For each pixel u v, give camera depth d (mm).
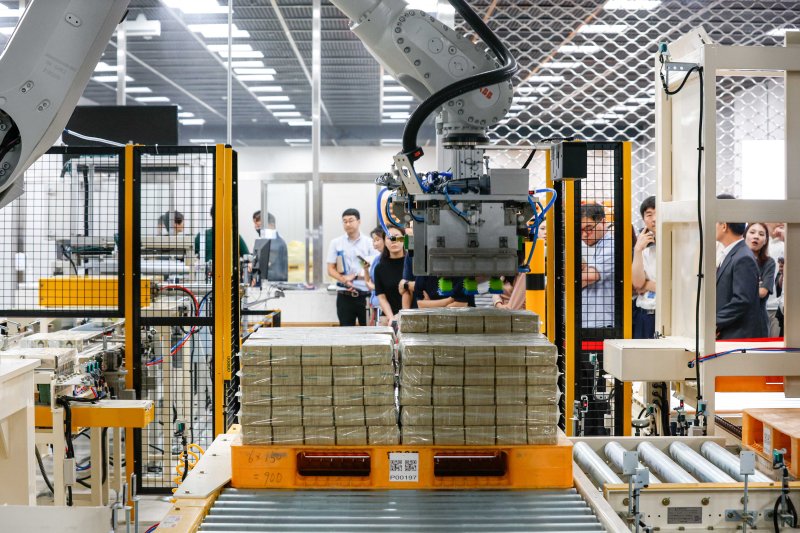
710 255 3193
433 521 2301
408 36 2383
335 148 9375
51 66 2266
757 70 3279
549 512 2371
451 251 2248
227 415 4531
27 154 2295
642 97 7176
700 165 3191
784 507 2521
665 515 2549
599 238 4734
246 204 9570
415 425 2506
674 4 6852
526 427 2518
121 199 4480
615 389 4562
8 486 3320
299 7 7941
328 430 2508
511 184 2246
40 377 3648
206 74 9586
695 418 3207
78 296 4691
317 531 2256
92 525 2254
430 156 9242
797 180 3215
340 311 7555
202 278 5172
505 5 6598
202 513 2338
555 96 6953
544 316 4871
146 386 4844
